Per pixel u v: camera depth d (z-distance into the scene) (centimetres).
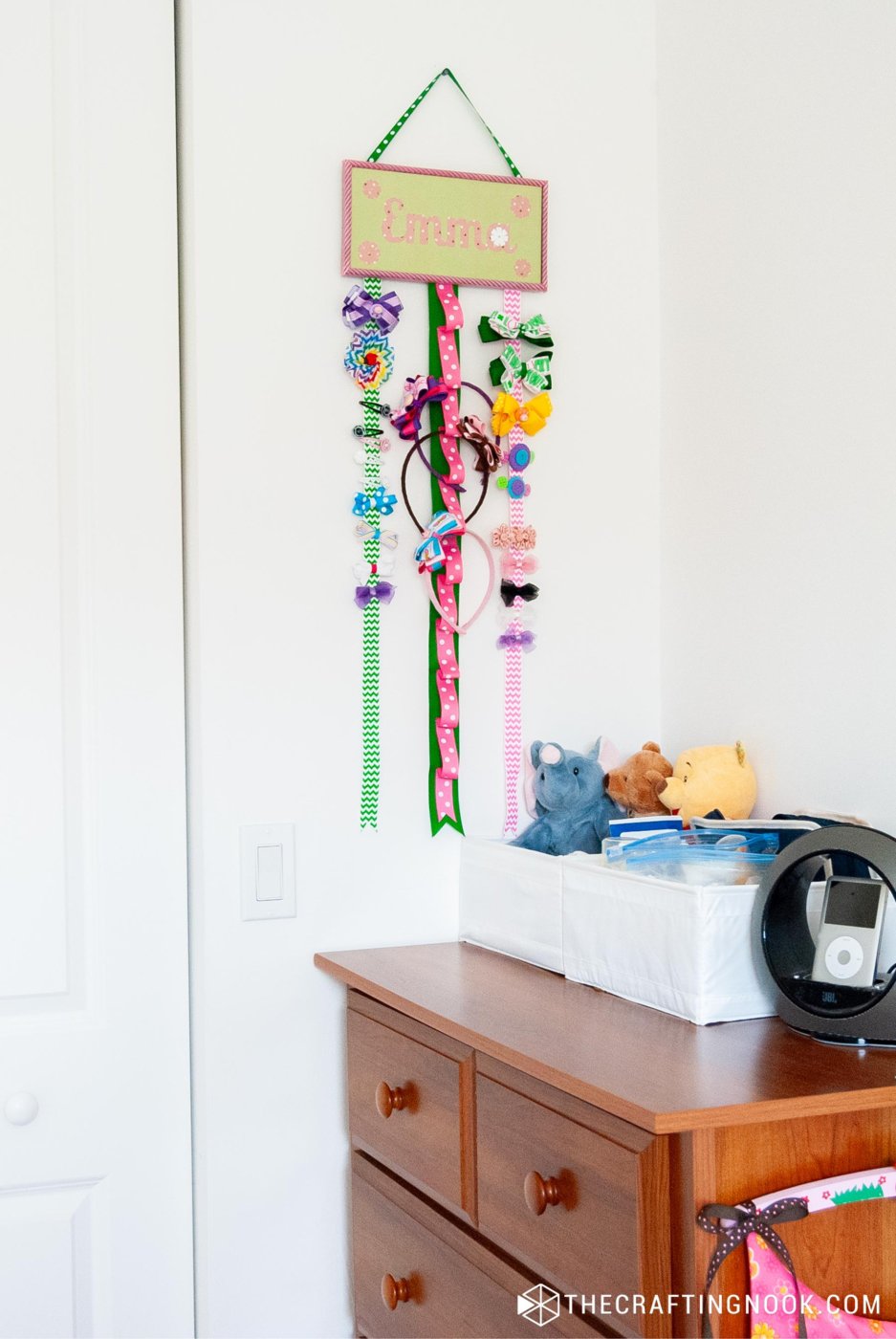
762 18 159
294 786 164
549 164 179
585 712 179
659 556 183
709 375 171
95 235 159
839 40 146
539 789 170
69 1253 156
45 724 156
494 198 174
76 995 158
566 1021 125
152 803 160
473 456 174
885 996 113
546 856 150
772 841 137
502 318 172
